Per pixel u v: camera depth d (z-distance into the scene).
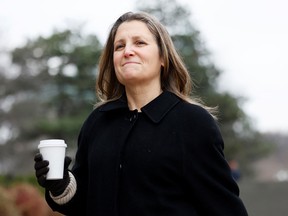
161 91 4.34
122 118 4.21
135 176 3.92
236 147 52.19
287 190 31.33
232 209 3.96
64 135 54.34
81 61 58.47
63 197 4.16
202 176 3.95
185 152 3.95
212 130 4.02
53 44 59.88
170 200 3.90
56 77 59.53
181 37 48.59
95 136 4.29
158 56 4.27
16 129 57.75
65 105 60.12
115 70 4.28
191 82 4.44
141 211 3.85
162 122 4.05
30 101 58.44
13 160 58.75
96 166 4.08
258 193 31.58
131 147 4.00
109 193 3.96
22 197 15.82
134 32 4.23
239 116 50.94
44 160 4.02
